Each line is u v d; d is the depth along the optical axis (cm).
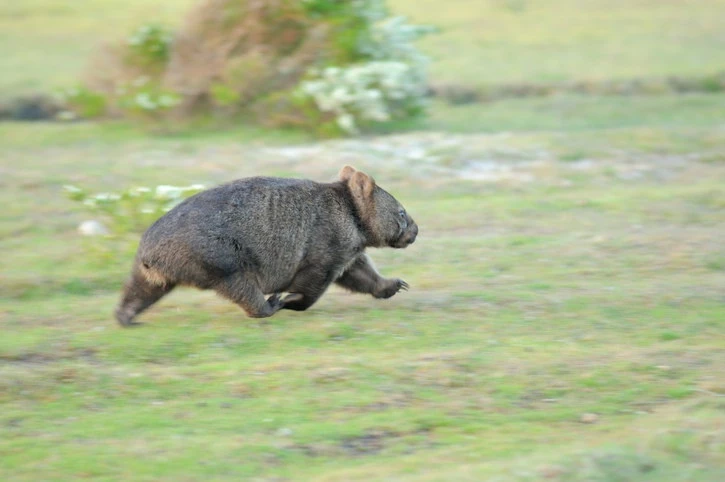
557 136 4750
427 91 5909
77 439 1830
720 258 3077
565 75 6119
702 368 2134
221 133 5050
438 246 3322
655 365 2150
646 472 1596
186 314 2627
